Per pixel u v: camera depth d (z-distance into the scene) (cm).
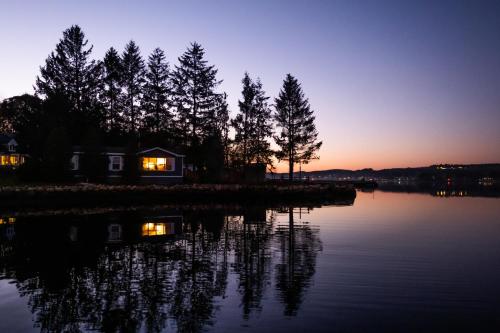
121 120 7150
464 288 1304
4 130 9069
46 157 4500
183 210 3684
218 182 5841
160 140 6956
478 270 1545
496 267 1598
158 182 5262
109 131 7031
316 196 5794
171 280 1365
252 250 1880
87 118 6775
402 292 1255
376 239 2255
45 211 3369
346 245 2048
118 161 5103
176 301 1159
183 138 6669
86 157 4706
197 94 6588
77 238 2127
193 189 4775
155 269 1505
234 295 1215
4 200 3541
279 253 1822
